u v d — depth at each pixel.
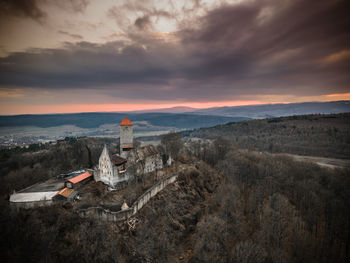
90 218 60.78
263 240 61.84
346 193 102.81
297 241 62.81
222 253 57.00
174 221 74.12
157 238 64.69
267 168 118.81
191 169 104.44
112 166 77.56
